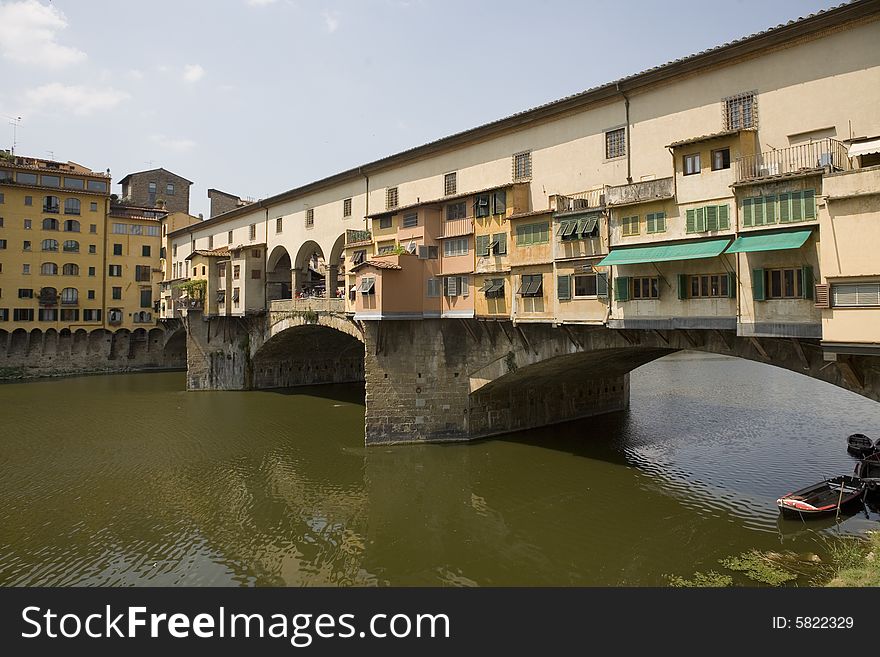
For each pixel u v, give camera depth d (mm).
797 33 18375
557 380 33656
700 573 16250
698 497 22453
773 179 17094
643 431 33281
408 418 30031
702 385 51875
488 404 31531
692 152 19469
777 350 18703
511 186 26125
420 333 29969
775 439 31000
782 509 19500
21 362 60125
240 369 50531
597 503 22281
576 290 23188
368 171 35969
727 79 20297
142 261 67250
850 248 15156
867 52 17312
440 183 31422
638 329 21750
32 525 20750
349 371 55750
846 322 15234
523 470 26297
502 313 26562
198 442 32438
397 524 20875
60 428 36062
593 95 23906
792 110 18703
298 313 41438
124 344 66438
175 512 22062
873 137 17094
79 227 63344
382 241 32344
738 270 17938
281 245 45250
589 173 24438
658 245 20281
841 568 15750
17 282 59625
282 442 32219
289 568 17562
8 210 59406
